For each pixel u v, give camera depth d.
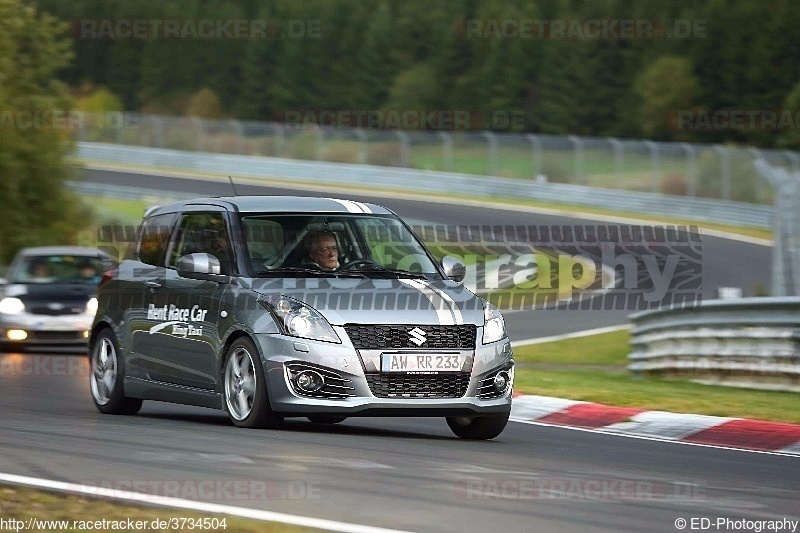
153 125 180.38
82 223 98.88
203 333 29.20
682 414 33.56
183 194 140.25
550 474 22.92
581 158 142.62
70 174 98.00
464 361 27.64
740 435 30.98
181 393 30.06
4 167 92.38
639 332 54.19
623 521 18.48
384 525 17.44
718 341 46.50
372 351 27.02
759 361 44.19
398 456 24.23
